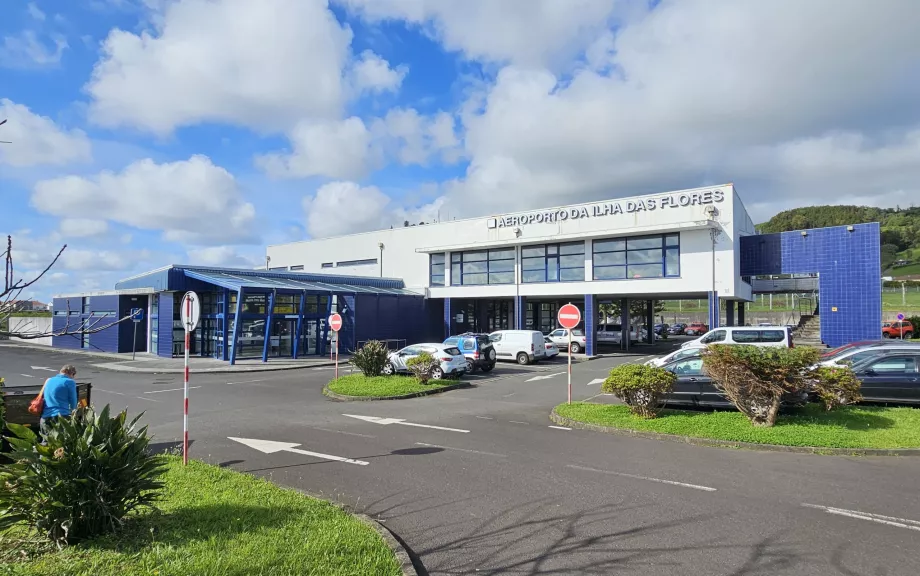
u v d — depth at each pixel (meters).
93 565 4.36
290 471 7.97
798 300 54.94
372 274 40.97
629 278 28.53
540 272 31.73
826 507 6.25
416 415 12.83
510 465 8.24
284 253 47.75
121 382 20.12
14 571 4.22
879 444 8.84
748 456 8.68
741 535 5.44
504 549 5.19
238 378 21.23
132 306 34.09
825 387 10.49
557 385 18.42
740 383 10.23
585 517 6.01
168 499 6.16
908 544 5.20
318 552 4.72
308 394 16.77
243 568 4.35
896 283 65.56
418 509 6.35
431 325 36.59
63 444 4.97
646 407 11.07
